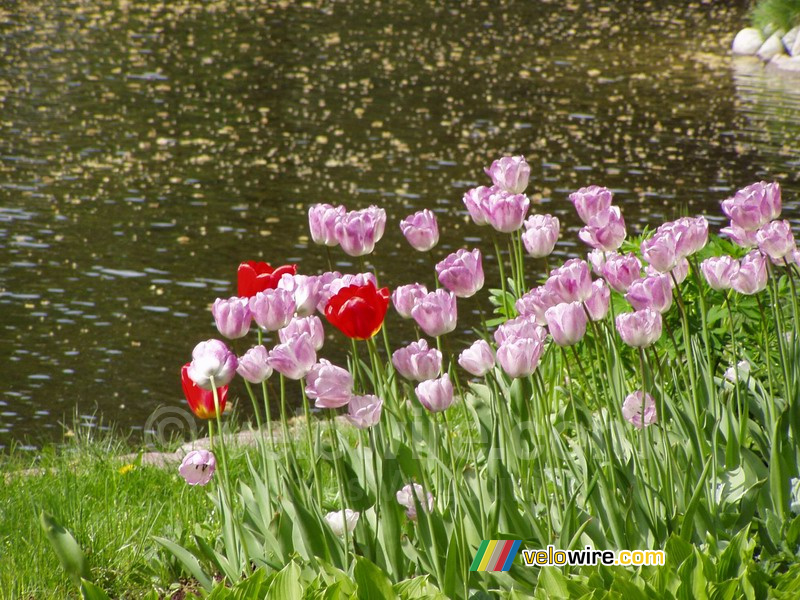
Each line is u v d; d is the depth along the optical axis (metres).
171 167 19.34
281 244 15.16
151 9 37.97
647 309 4.12
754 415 5.38
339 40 34.44
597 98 27.06
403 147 21.42
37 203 16.69
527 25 39.94
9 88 24.89
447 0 45.28
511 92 27.53
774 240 4.68
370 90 27.12
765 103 26.89
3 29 32.16
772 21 34.31
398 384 8.59
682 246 4.33
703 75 30.89
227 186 18.23
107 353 11.23
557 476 4.78
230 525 4.68
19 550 5.44
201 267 14.08
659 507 4.32
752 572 4.08
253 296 4.18
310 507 4.36
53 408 9.90
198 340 11.72
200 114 23.78
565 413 5.61
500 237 15.59
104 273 13.69
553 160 20.64
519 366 3.89
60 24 33.75
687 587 3.93
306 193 17.94
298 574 3.97
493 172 5.08
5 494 6.42
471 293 4.24
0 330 11.68
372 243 4.64
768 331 6.43
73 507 6.00
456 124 23.67
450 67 30.78
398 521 4.25
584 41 36.81
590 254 5.28
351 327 4.02
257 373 4.13
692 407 4.89
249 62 30.02
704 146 22.12
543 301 4.24
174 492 6.55
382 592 3.89
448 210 17.06
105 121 22.61
